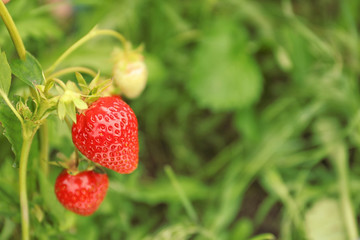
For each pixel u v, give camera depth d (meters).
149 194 0.49
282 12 0.57
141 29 0.57
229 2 0.58
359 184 0.51
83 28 0.51
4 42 0.40
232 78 0.52
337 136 0.53
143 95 0.54
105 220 0.46
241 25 0.60
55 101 0.29
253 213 0.51
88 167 0.33
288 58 0.55
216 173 0.54
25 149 0.32
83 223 0.44
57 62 0.32
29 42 0.45
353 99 0.52
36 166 0.35
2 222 0.42
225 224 0.49
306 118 0.52
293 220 0.49
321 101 0.53
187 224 0.44
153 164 0.55
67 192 0.33
